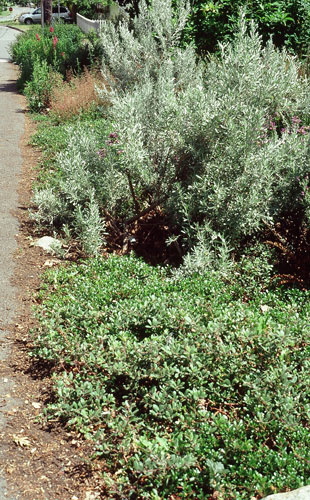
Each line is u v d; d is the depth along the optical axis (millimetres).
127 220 6582
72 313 4422
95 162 6629
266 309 4613
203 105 5598
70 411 3564
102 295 4676
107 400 3541
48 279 5457
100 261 5562
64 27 26078
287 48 9664
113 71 10070
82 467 3275
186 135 5766
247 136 5387
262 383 3389
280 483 2705
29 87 16156
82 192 6449
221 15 9797
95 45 18719
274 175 5785
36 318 4715
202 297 4539
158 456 2965
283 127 6703
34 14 56062
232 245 5652
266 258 5336
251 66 5703
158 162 6312
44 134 11922
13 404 3791
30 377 4094
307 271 5352
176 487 2955
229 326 3941
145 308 4215
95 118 13609
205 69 8820
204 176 5684
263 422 3145
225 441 3033
